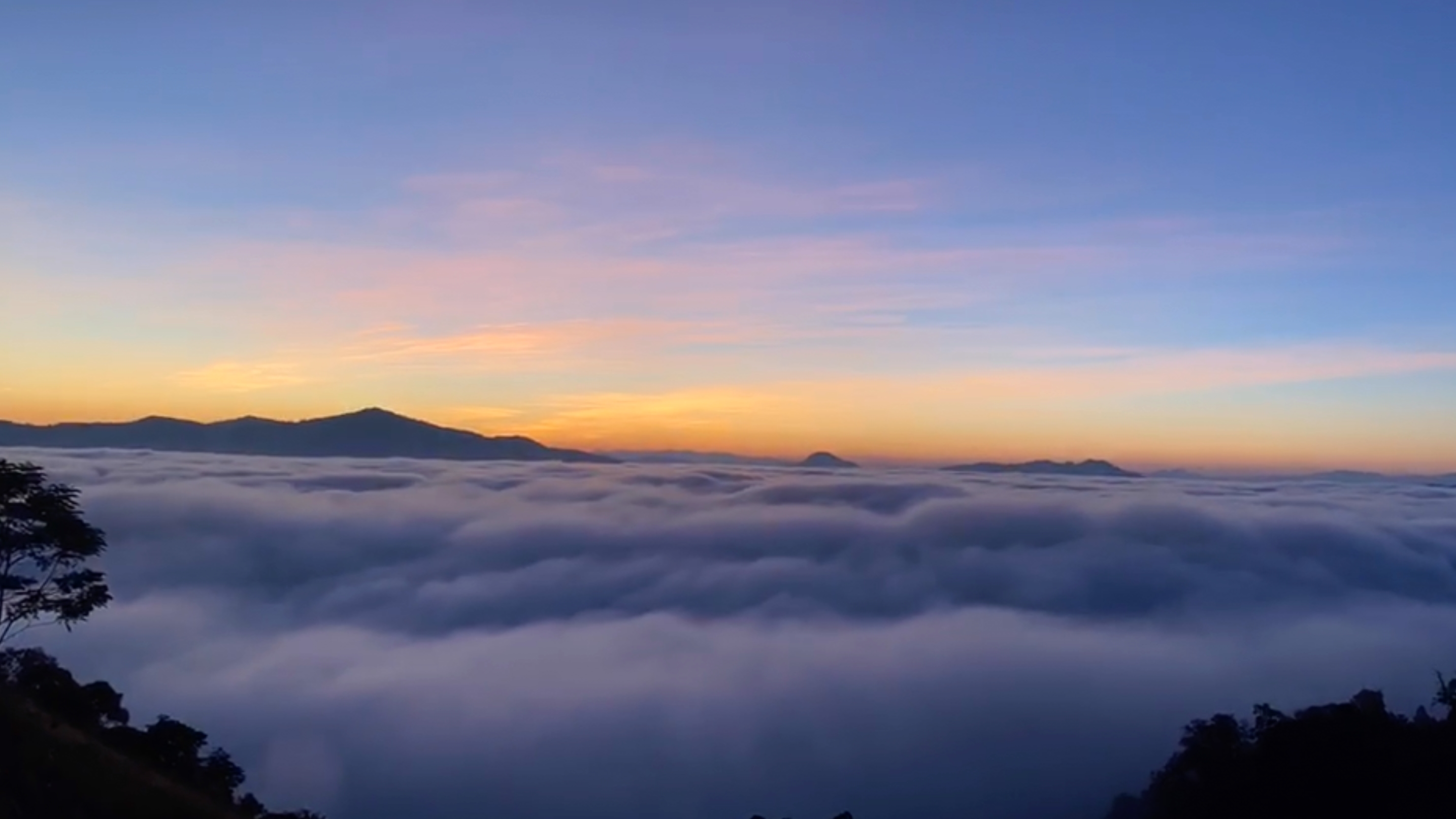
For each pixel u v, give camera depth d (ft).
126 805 56.65
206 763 93.30
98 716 86.17
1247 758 98.99
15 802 50.21
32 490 81.25
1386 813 84.43
